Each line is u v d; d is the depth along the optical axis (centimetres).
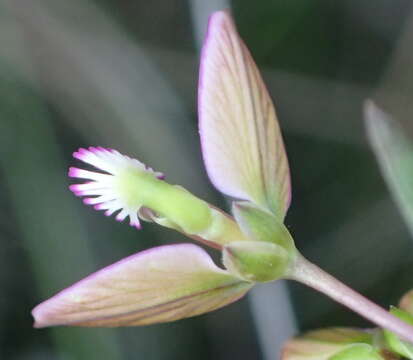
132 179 5
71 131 11
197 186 11
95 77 11
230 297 5
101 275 5
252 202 5
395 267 11
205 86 5
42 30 11
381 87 11
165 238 11
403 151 6
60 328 10
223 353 11
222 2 10
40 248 10
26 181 10
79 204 11
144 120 11
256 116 5
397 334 5
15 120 11
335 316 11
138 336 11
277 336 9
